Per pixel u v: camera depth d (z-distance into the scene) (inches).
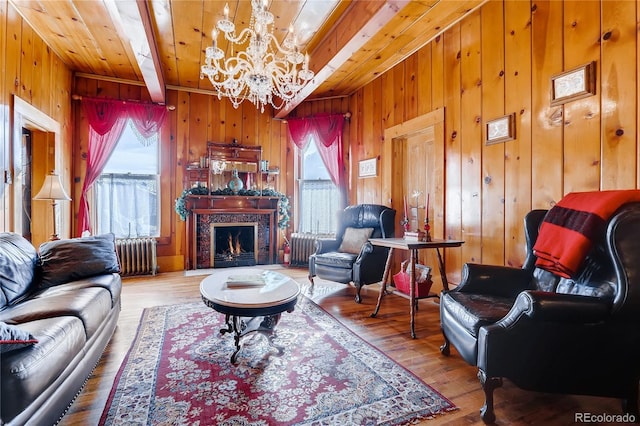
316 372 78.3
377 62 163.6
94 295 81.0
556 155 94.9
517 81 106.7
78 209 176.2
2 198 110.0
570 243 66.9
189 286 159.3
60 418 57.6
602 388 60.9
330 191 217.8
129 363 81.9
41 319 63.9
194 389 70.6
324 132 207.2
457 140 130.1
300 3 118.3
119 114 179.9
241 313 75.4
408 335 101.7
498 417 62.8
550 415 63.7
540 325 60.1
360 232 158.2
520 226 105.7
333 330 104.8
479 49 120.3
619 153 79.9
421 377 76.7
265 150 220.2
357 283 136.5
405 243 107.4
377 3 104.2
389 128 170.2
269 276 105.1
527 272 86.3
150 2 115.8
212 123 207.3
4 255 81.8
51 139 149.9
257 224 217.3
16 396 45.5
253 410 63.6
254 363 82.5
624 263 57.1
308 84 159.0
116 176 186.7
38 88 135.2
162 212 195.0
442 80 136.9
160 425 59.1
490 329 61.6
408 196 165.8
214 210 201.8
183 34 138.0
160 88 167.9
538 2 100.1
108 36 138.6
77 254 97.9
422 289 114.7
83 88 178.1
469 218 124.8
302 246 210.4
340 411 63.7
